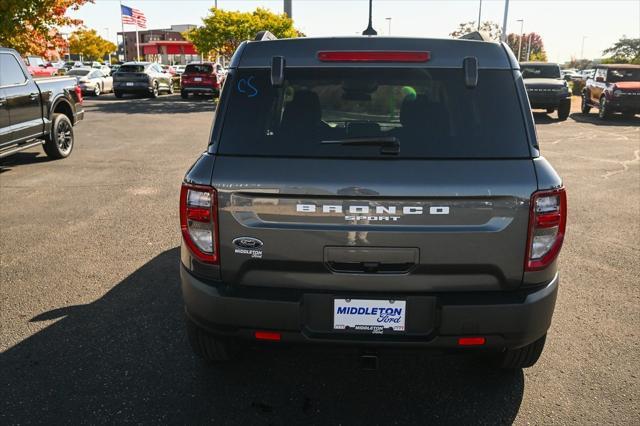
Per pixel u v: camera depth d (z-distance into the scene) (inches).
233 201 102.9
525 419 117.4
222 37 1003.9
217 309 106.0
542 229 102.8
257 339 107.0
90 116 742.5
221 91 111.8
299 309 103.7
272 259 103.9
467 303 102.4
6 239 235.5
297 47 112.3
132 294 179.9
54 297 177.3
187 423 115.1
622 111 767.1
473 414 119.0
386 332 105.5
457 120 106.1
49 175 366.0
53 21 570.6
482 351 107.6
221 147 106.0
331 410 120.3
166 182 347.6
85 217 268.8
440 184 100.2
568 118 812.6
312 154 103.7
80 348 145.3
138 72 1081.4
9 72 356.2
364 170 101.2
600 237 245.9
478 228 101.4
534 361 125.8
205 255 106.3
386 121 110.0
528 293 105.0
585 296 182.2
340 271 103.4
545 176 102.3
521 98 107.7
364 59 109.9
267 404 122.2
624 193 331.6
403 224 101.1
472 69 108.3
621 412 119.7
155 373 133.9
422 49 110.5
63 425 114.1
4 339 149.8
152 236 239.9
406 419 117.3
